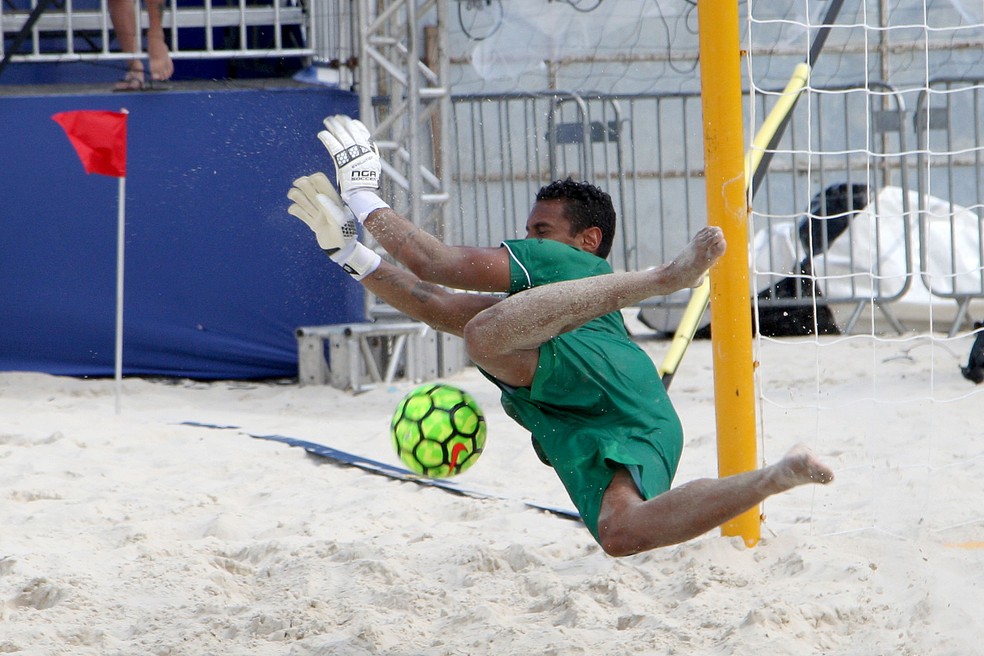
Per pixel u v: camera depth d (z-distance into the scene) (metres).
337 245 12.19
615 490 10.98
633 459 11.08
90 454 23.69
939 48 44.16
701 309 21.25
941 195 44.72
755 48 44.25
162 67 34.66
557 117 42.75
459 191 37.25
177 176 34.28
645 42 44.72
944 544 15.09
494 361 11.23
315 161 34.50
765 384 29.80
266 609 13.19
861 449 21.59
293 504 19.12
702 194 45.25
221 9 37.19
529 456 22.88
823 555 14.15
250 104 34.19
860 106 44.22
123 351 34.94
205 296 34.78
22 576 14.52
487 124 42.03
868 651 11.23
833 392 28.31
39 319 34.75
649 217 45.19
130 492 20.06
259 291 34.81
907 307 36.69
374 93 37.28
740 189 14.41
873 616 12.20
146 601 13.69
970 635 11.45
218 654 11.95
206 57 36.09
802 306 37.47
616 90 45.03
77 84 38.84
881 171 44.16
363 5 33.00
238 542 16.81
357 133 12.16
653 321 39.28
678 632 11.85
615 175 44.84
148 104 34.09
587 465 11.30
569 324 10.52
